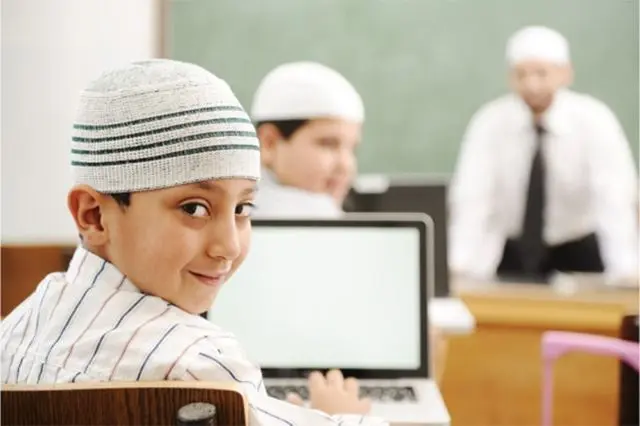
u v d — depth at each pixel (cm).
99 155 58
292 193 142
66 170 151
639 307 145
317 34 306
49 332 60
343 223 109
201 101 57
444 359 134
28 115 151
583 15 303
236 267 63
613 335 136
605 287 165
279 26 302
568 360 128
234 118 59
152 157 56
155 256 58
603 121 265
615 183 262
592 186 264
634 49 302
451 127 312
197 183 57
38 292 65
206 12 294
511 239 271
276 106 144
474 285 171
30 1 152
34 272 117
